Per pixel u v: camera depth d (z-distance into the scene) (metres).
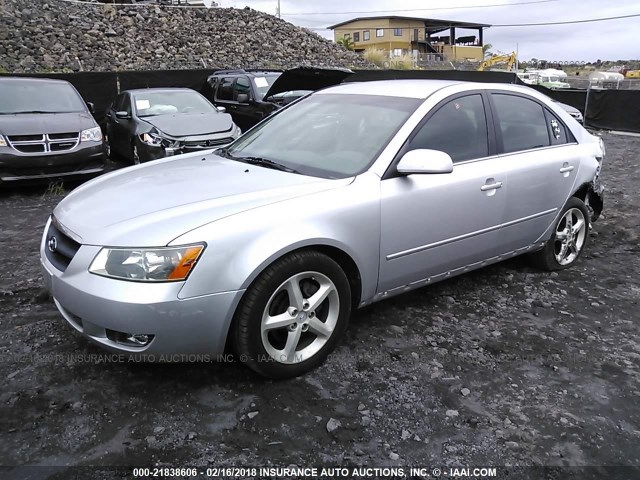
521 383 3.22
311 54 26.83
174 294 2.68
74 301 2.82
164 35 23.34
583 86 35.38
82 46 20.56
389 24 70.44
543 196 4.46
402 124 3.65
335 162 3.60
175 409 2.86
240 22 26.58
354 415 2.86
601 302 4.39
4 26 19.59
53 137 7.79
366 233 3.29
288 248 2.93
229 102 12.50
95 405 2.87
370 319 3.94
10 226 6.19
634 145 14.98
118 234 2.79
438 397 3.04
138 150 9.17
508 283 4.71
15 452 2.52
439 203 3.66
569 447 2.69
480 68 44.16
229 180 3.41
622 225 6.70
